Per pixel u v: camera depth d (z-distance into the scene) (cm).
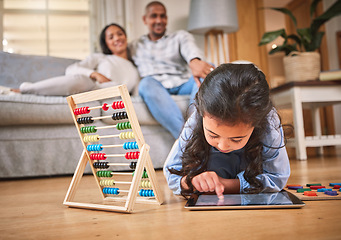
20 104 187
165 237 59
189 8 339
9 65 252
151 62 262
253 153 88
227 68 75
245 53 402
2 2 357
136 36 351
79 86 208
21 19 365
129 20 338
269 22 615
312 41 245
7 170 189
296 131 220
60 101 197
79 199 111
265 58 405
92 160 106
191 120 93
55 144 199
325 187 102
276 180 90
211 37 332
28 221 81
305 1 466
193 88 206
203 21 310
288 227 61
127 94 88
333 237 54
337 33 411
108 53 278
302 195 90
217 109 69
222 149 77
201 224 66
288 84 223
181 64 265
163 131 217
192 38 257
